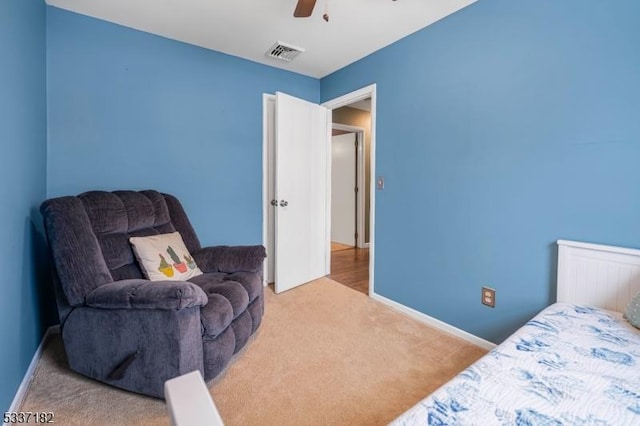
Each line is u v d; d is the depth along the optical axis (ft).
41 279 6.56
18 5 5.35
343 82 10.79
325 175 12.07
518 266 6.40
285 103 10.24
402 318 8.45
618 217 5.11
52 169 7.30
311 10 5.97
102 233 6.15
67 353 5.32
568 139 5.62
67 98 7.43
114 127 8.05
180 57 8.96
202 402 1.47
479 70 6.88
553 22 5.72
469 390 3.03
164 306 4.59
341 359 6.43
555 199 5.82
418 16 7.50
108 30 7.88
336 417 4.82
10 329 4.73
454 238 7.53
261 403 5.11
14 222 5.01
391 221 9.14
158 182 8.78
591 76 5.31
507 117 6.44
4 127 4.62
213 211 9.82
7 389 4.53
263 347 6.86
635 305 4.54
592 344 3.97
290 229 10.63
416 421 2.59
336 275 12.46
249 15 7.58
